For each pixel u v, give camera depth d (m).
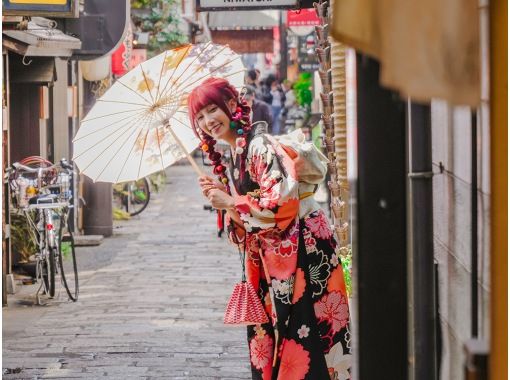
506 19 2.95
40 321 10.52
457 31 3.12
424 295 4.39
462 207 5.12
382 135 3.32
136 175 6.28
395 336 3.40
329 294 6.05
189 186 27.05
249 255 6.11
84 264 14.50
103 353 9.03
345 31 3.10
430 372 4.37
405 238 3.36
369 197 3.35
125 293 12.07
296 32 24.36
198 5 12.46
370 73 3.30
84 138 6.25
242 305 6.02
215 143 6.03
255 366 6.21
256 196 5.86
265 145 5.86
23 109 14.95
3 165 11.95
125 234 17.77
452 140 5.45
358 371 3.42
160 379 8.14
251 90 22.67
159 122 6.26
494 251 3.03
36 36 11.82
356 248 3.39
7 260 12.23
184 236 17.39
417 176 4.37
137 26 23.66
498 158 3.00
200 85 5.97
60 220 11.91
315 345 6.02
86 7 13.43
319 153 6.07
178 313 10.80
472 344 3.26
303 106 24.58
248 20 31.72
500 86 2.97
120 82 6.21
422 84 3.11
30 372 8.39
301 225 6.00
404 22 3.10
